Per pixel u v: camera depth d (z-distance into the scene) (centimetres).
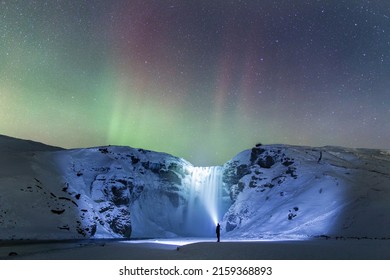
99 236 6162
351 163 7612
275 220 5916
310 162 7469
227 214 7356
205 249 2311
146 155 8969
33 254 2264
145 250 2414
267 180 7462
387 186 5997
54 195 6391
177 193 8869
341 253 2153
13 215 5416
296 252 2189
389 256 2023
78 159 8062
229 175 8725
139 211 8100
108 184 7431
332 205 5656
